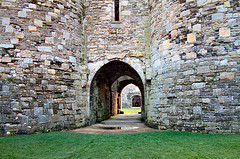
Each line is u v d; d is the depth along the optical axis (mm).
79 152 3391
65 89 6168
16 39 5344
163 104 5762
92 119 7738
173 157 3086
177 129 5156
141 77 7238
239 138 4016
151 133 4973
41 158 3068
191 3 5199
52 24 6020
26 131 5098
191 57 5059
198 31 5008
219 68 4660
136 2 7613
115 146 3787
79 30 7086
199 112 4785
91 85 7480
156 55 6418
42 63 5645
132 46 7387
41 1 5859
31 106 5262
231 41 4629
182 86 5152
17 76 5207
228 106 4488
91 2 7605
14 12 5426
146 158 3068
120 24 7504
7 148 3580
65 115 6059
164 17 6008
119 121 9422
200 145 3688
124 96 26328
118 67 10102
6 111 4953
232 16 4688
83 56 7188
